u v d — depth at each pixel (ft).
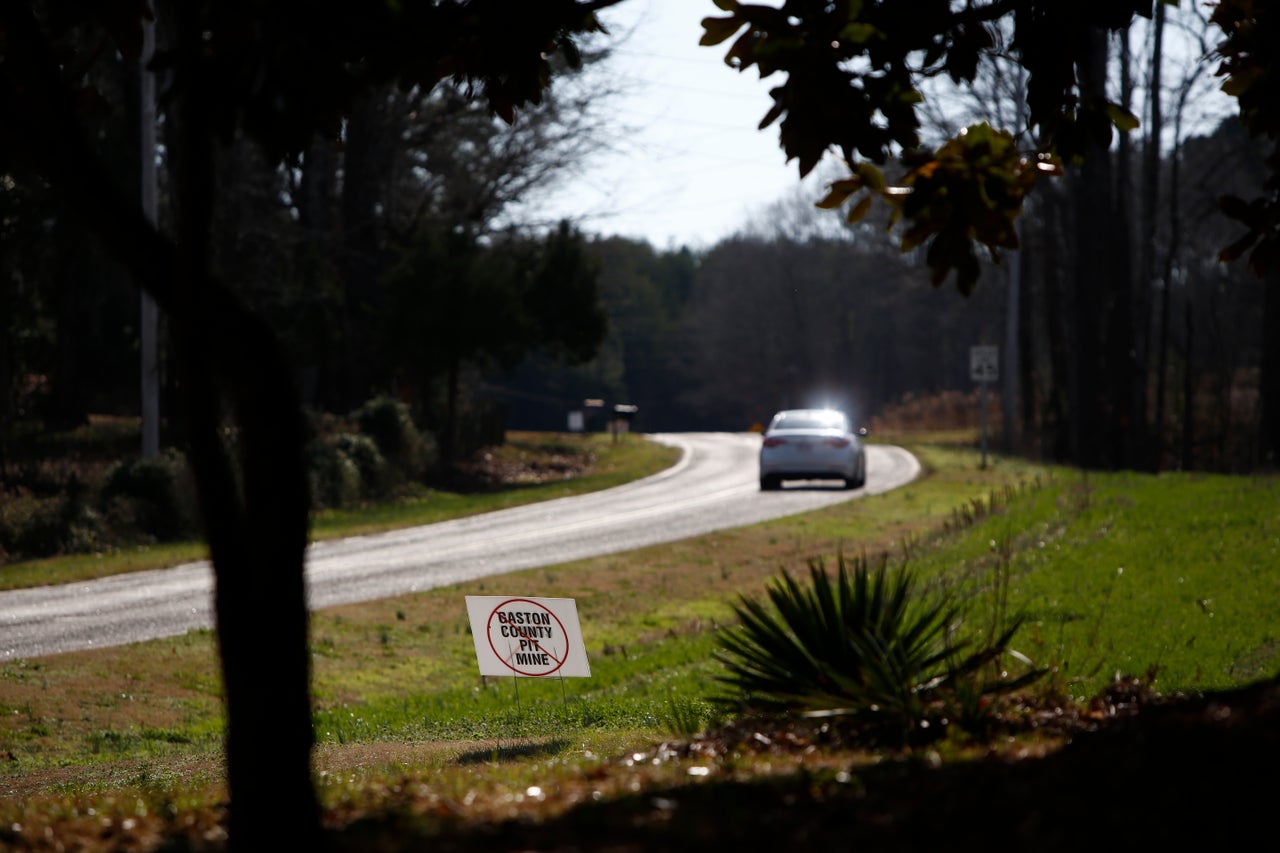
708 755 56.85
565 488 319.47
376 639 130.82
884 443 451.53
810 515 230.89
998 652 63.10
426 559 188.55
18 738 92.07
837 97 53.01
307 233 391.24
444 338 383.65
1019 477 288.30
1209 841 32.81
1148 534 157.69
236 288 363.15
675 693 92.53
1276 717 39.91
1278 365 332.60
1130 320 354.95
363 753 77.20
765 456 280.72
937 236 62.23
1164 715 50.34
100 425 376.07
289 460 43.21
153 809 55.47
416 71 61.87
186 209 43.91
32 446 305.73
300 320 375.45
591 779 53.01
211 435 43.78
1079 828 35.12
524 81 63.16
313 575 172.35
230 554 43.14
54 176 43.45
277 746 42.11
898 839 36.42
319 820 42.80
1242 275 525.34
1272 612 103.19
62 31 59.31
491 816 44.27
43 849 46.78
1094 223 349.41
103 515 218.38
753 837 37.60
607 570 175.42
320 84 52.75
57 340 373.20
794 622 64.69
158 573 179.73
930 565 151.53
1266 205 71.26
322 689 110.32
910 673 61.16
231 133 52.39
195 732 96.84
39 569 181.98
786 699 63.21
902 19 55.11
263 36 51.70
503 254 440.45
